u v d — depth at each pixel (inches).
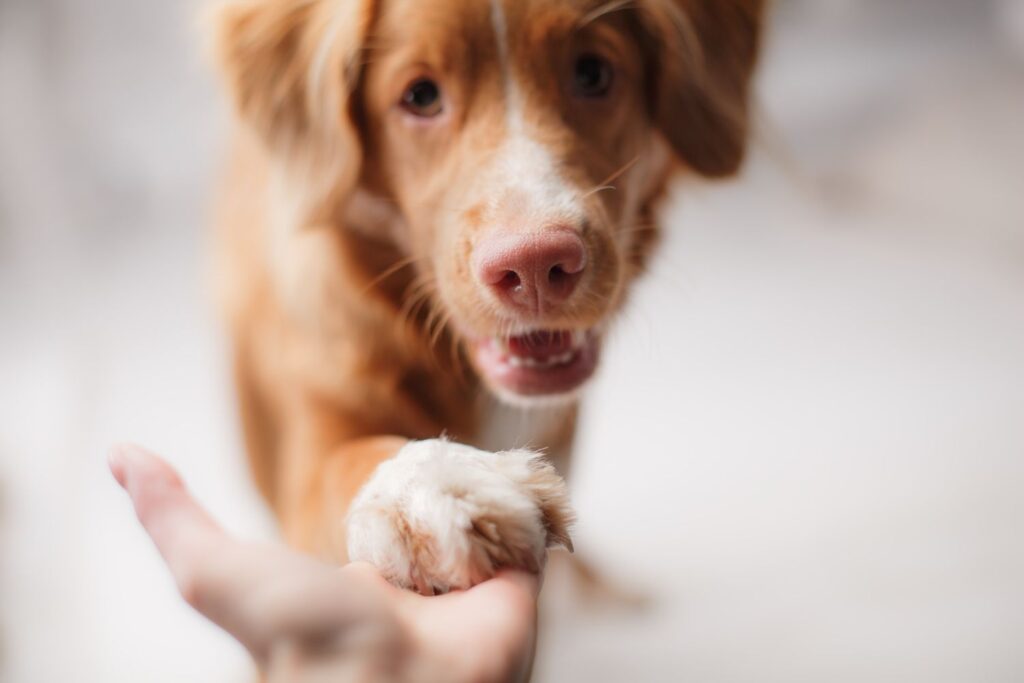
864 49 57.4
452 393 22.1
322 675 11.1
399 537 14.2
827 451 32.1
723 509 30.1
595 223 18.9
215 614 12.0
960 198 47.6
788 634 26.5
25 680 25.9
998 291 42.3
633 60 20.7
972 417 33.0
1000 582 27.3
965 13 58.5
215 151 41.8
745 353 38.2
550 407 22.7
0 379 35.4
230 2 21.9
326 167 20.7
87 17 44.4
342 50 20.2
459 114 19.8
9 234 40.2
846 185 51.4
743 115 22.6
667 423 33.8
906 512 29.6
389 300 21.5
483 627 12.8
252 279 23.9
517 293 18.5
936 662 25.5
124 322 39.3
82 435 32.2
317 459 21.5
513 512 14.0
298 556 12.2
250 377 24.3
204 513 13.2
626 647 26.6
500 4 19.3
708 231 49.1
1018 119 49.5
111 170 47.0
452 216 19.5
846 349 38.2
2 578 27.9
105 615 27.5
